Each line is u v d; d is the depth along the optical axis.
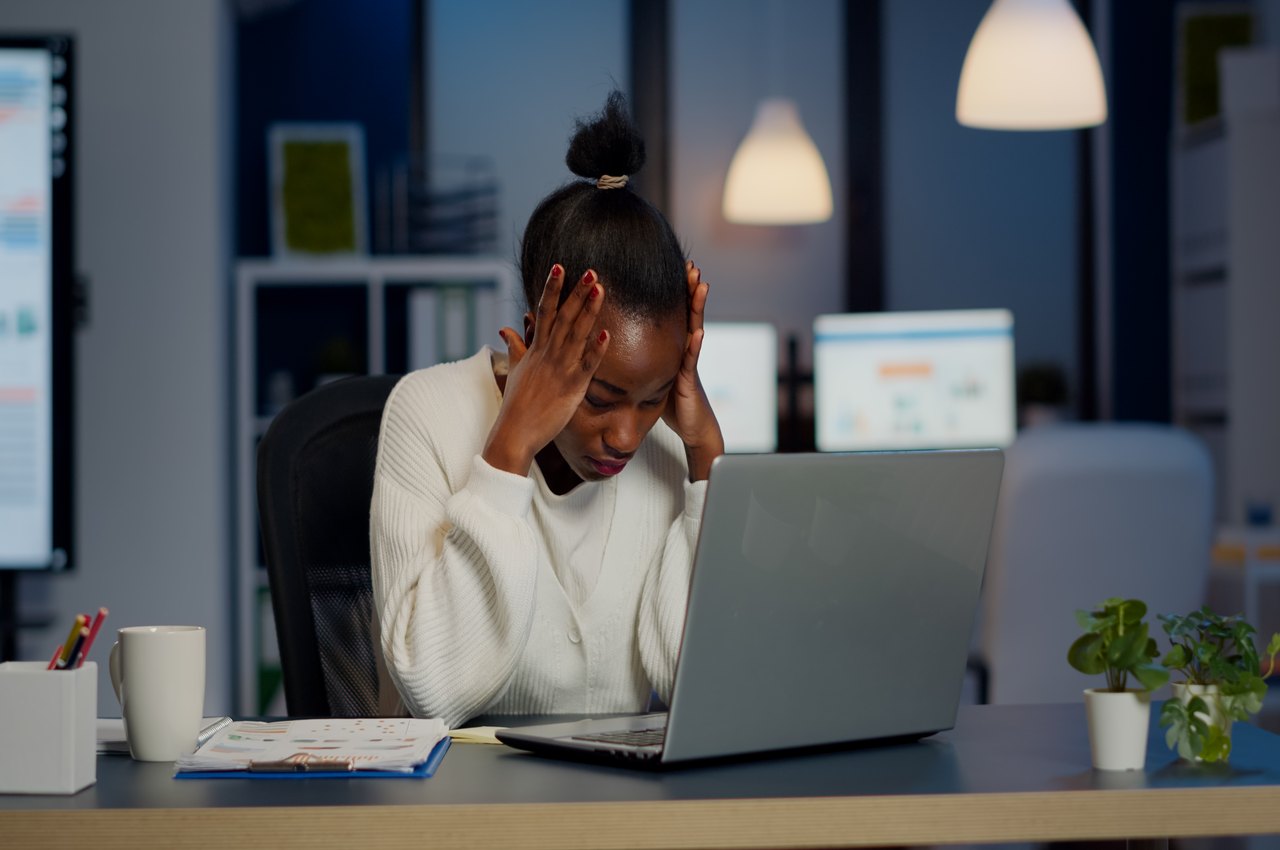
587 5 4.82
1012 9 3.71
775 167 4.52
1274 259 4.21
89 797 1.00
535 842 0.97
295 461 1.63
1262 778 1.06
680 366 1.37
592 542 1.51
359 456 1.68
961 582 1.22
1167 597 2.89
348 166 4.18
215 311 3.65
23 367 3.15
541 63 4.81
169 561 3.60
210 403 3.63
